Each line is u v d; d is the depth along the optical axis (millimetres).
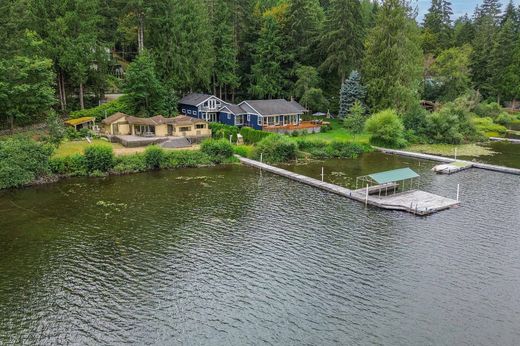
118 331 23250
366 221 39094
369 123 72125
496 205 43531
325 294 27000
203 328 23578
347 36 83438
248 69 93312
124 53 96812
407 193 46875
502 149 72312
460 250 33125
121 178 52094
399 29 79062
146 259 31328
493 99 108375
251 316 24703
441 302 26203
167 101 76000
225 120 77938
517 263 31031
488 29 115625
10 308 25188
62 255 31781
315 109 88000
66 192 46062
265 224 38094
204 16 81125
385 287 27844
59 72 70562
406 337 23016
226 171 56562
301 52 88750
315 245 33938
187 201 43875
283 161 62375
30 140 50688
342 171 57000
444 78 95500
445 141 76562
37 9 66750
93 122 68062
